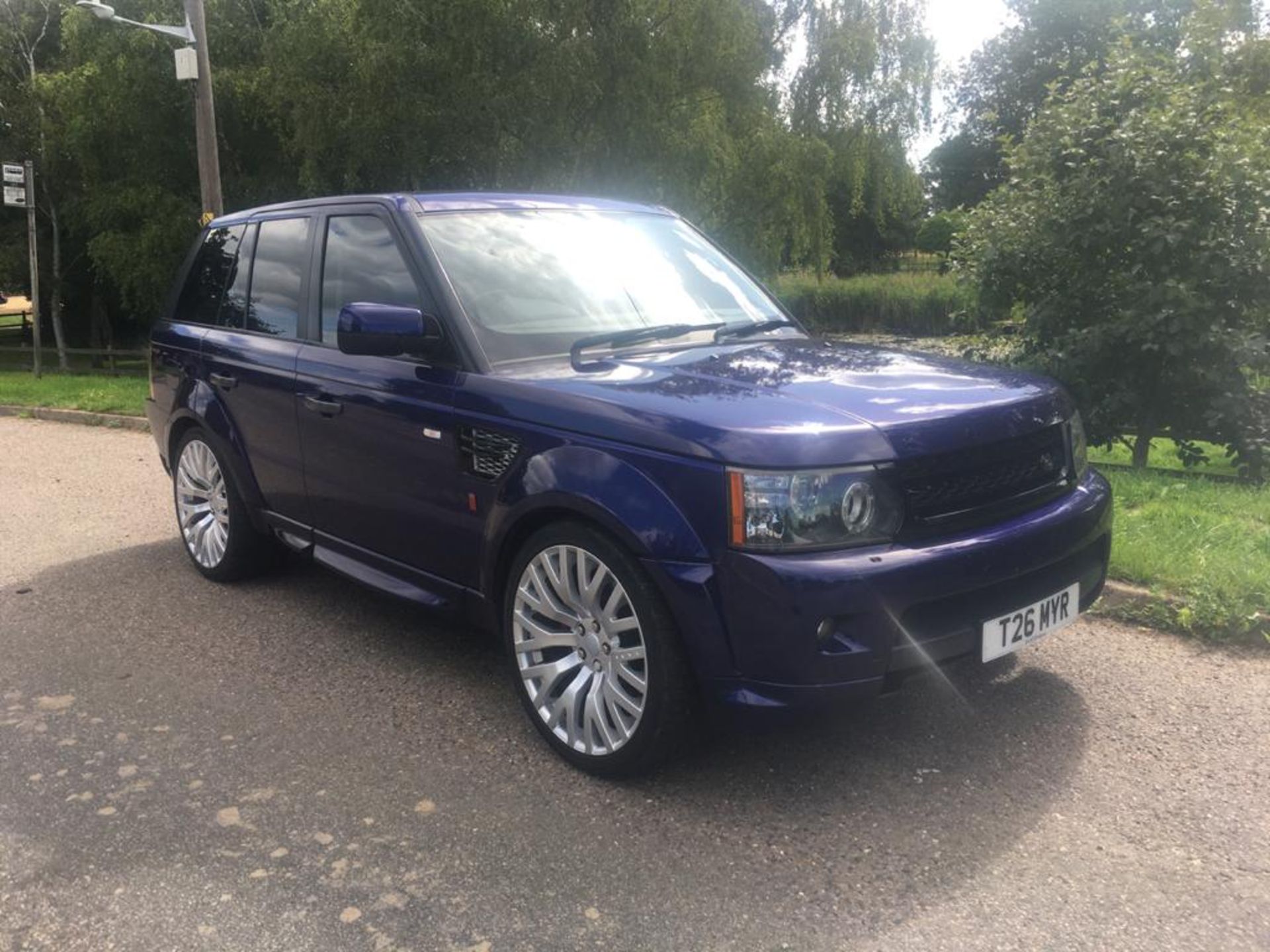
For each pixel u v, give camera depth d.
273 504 5.02
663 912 2.72
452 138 21.95
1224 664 4.23
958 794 3.27
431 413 3.83
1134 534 5.40
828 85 23.67
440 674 4.34
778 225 23.45
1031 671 4.18
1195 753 3.49
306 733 3.81
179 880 2.90
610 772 3.37
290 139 24.50
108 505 7.74
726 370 3.63
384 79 21.14
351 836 3.11
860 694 2.95
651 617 3.13
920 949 2.54
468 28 20.44
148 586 5.61
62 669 4.46
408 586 4.21
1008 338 9.87
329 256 4.60
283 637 4.80
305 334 4.67
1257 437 8.38
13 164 18.64
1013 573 3.18
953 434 3.18
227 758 3.62
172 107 25.11
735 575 2.93
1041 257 8.99
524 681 3.63
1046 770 3.40
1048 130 8.90
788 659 2.90
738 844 3.02
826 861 2.93
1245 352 7.95
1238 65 10.69
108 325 35.34
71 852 3.06
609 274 4.36
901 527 3.04
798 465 2.91
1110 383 8.73
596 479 3.21
